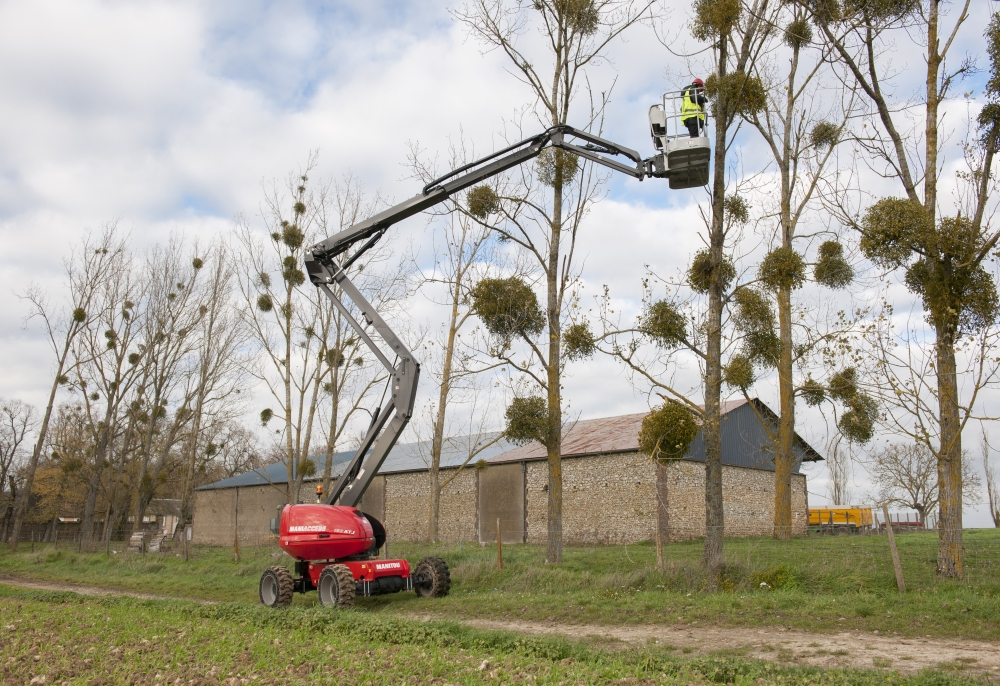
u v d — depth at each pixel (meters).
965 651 8.34
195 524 51.09
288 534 13.98
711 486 13.63
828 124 21.86
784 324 23.03
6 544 40.97
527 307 16.73
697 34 14.79
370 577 13.23
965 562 13.56
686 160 12.46
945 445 12.73
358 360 26.89
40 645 8.88
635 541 28.08
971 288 12.60
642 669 7.28
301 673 7.33
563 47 16.95
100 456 35.56
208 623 10.69
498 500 33.59
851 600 11.05
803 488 34.78
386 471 38.81
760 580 12.49
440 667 7.36
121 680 7.04
